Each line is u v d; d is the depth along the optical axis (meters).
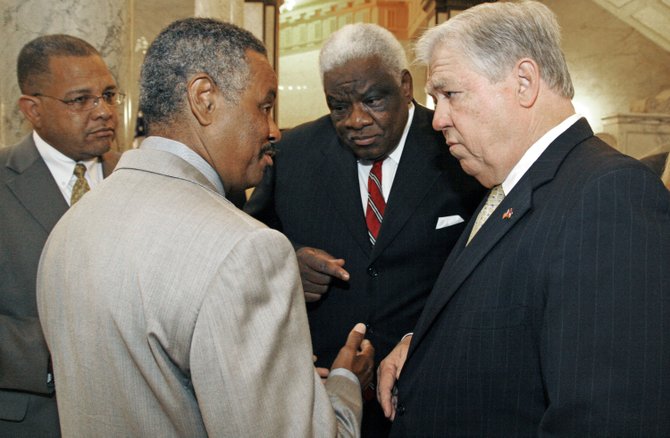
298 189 1.99
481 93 1.18
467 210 1.86
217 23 1.05
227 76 1.03
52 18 2.40
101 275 0.90
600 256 0.97
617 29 7.75
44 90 1.77
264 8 7.69
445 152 1.90
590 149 1.13
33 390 1.59
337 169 1.94
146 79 1.03
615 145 6.80
